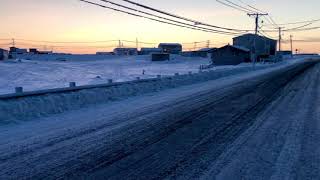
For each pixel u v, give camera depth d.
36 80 40.38
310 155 7.32
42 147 7.96
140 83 20.69
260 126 10.41
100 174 6.16
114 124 10.70
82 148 7.89
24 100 12.21
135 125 10.54
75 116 12.20
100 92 16.33
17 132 9.58
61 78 43.75
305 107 14.23
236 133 9.47
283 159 7.04
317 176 6.04
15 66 60.00
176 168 6.49
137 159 7.05
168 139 8.77
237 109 13.77
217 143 8.38
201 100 16.69
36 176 6.08
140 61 117.75
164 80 24.12
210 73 34.78
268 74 40.28
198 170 6.38
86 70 62.44
